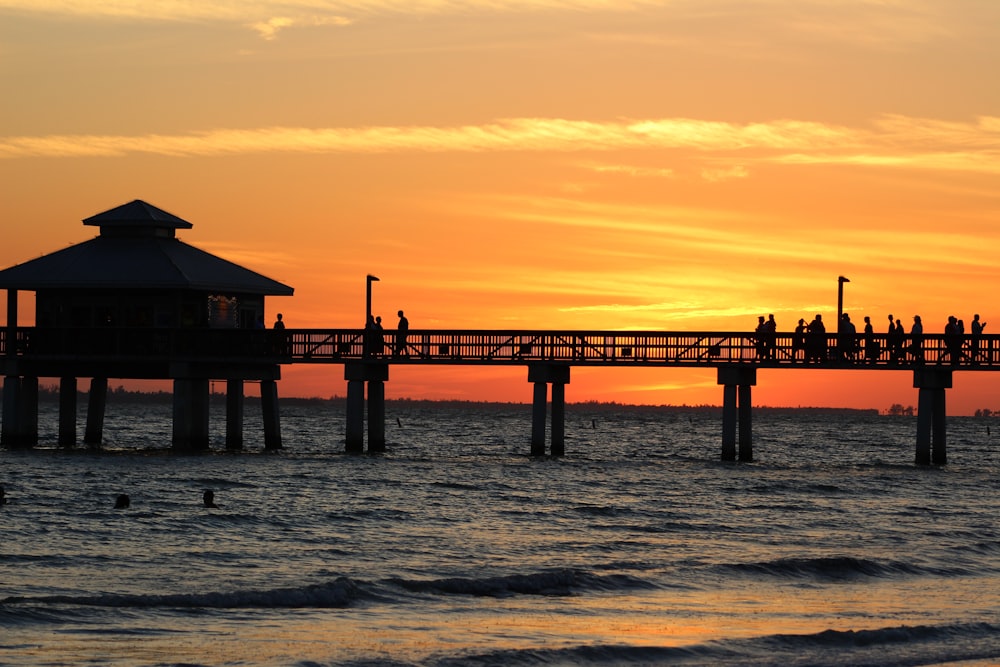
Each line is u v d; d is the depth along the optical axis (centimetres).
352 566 3859
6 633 2875
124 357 7800
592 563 3997
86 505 5134
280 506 5259
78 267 7862
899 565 4041
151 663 2697
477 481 6531
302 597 3319
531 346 7488
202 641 2881
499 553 4172
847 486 6456
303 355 7775
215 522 4712
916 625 3228
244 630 2995
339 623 3103
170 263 7894
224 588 3472
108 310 7919
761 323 7344
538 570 3844
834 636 3075
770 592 3634
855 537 4638
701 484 6525
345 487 6097
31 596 3262
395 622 3136
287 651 2825
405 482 6378
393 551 4156
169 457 7731
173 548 4119
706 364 7344
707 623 3231
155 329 7750
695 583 3716
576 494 5969
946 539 4616
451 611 3275
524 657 2836
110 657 2728
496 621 3181
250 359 7738
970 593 3688
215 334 7756
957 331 7181
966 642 3089
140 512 4928
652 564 3966
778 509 5462
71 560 3850
